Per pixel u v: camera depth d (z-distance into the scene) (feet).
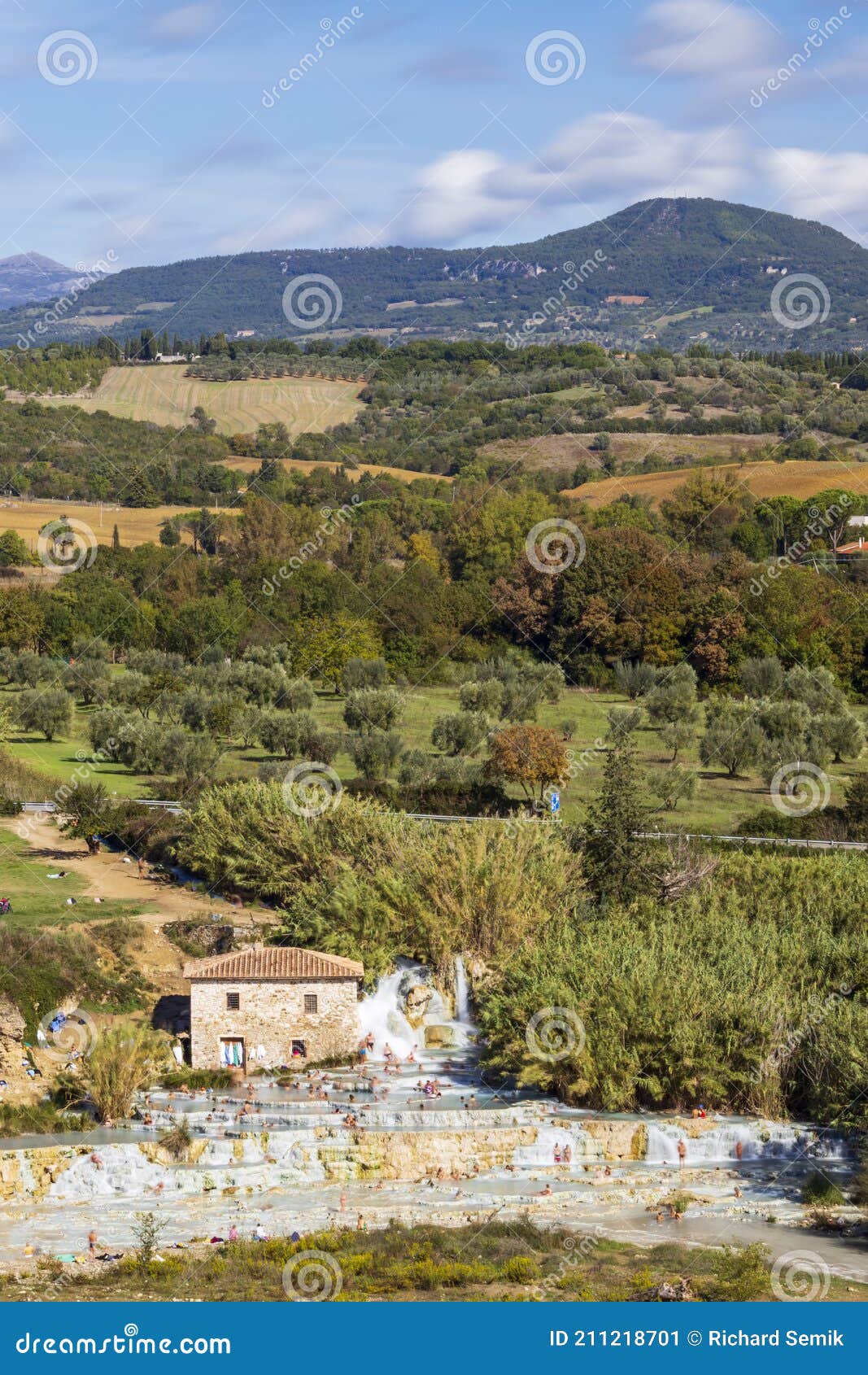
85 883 271.69
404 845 262.47
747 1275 148.46
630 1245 160.35
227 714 428.97
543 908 248.32
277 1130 189.37
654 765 394.52
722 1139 193.77
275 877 267.59
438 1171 187.01
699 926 240.53
